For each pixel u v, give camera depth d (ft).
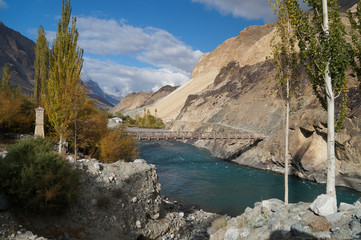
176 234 44.27
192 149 193.26
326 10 31.94
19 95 89.71
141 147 188.03
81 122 69.62
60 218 31.99
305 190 85.66
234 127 196.44
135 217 40.50
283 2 46.37
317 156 101.30
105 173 41.93
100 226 34.96
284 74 48.42
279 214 30.12
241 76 293.02
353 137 89.40
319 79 34.01
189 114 327.06
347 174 90.79
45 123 78.13
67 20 65.31
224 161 146.20
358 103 93.81
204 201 71.15
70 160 40.73
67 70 63.72
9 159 31.40
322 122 99.86
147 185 44.91
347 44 31.99
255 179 101.04
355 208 24.49
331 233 21.86
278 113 165.07
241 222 35.06
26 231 26.63
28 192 28.71
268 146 130.21
